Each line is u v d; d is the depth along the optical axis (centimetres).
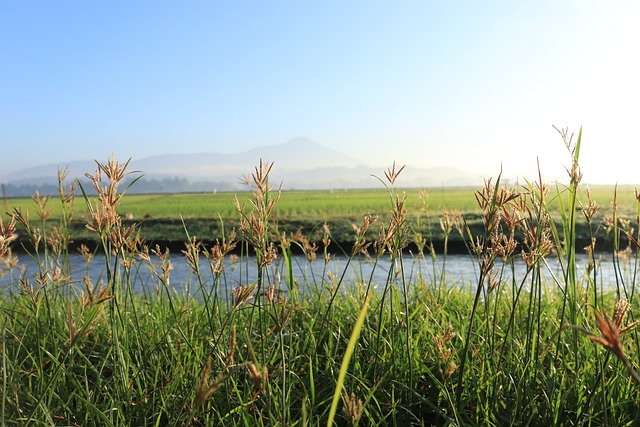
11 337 294
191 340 268
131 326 292
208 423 218
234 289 190
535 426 224
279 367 236
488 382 233
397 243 228
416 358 262
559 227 1425
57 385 248
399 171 213
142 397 238
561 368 252
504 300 370
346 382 246
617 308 131
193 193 11150
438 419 235
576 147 201
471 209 2633
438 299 365
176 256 1316
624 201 2728
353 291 420
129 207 3450
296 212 2878
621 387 235
